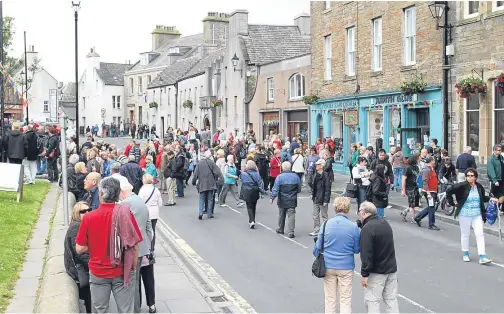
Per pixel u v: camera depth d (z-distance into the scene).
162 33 83.75
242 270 12.03
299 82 35.88
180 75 65.06
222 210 20.23
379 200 15.98
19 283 9.80
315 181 15.36
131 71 81.44
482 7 19.84
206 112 53.97
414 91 23.02
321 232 8.45
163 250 13.84
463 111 21.06
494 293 10.10
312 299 10.02
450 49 21.22
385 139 25.73
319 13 31.80
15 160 20.97
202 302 9.72
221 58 49.31
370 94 26.72
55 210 16.84
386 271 8.03
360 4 27.61
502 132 19.58
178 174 21.53
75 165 16.11
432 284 10.72
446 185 17.80
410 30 24.31
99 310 7.23
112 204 7.25
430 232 15.54
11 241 12.34
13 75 53.66
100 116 83.88
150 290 9.12
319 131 32.69
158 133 71.06
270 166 23.70
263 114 40.91
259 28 45.53
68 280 8.65
